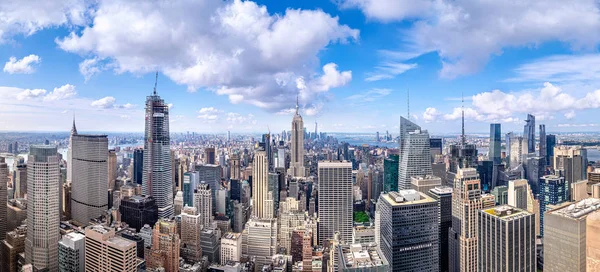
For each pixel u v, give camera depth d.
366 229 194.38
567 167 155.12
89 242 132.88
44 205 155.88
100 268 128.62
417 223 135.50
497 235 112.50
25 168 180.12
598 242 67.19
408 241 134.88
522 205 159.62
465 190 153.62
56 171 161.62
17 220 182.12
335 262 130.75
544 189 160.50
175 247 176.88
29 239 159.00
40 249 155.38
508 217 111.19
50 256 157.12
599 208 80.56
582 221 72.31
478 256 122.62
